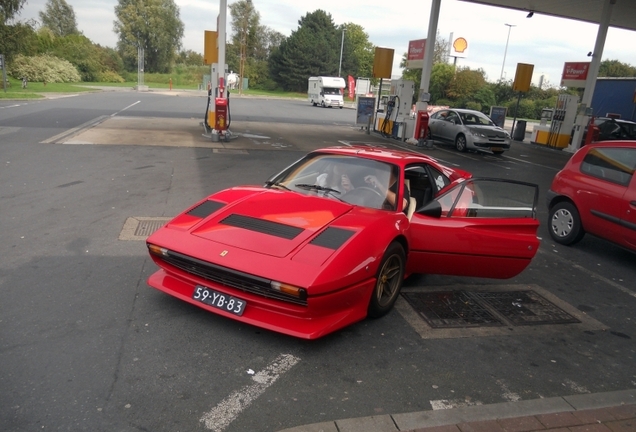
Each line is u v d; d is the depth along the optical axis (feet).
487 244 14.60
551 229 23.26
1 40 115.85
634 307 15.87
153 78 240.94
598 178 21.01
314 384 10.11
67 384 9.48
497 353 12.07
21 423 8.32
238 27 249.96
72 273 14.80
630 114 83.20
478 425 9.02
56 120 57.77
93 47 224.74
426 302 14.78
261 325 11.00
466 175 19.48
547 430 9.02
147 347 10.99
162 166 33.45
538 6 63.82
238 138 52.21
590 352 12.59
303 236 11.68
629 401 10.34
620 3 61.21
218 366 10.46
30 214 20.81
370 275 11.86
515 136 77.92
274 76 254.27
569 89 148.56
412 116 66.64
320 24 257.14
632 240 19.29
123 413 8.79
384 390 10.08
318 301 10.52
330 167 15.30
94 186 26.53
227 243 11.56
